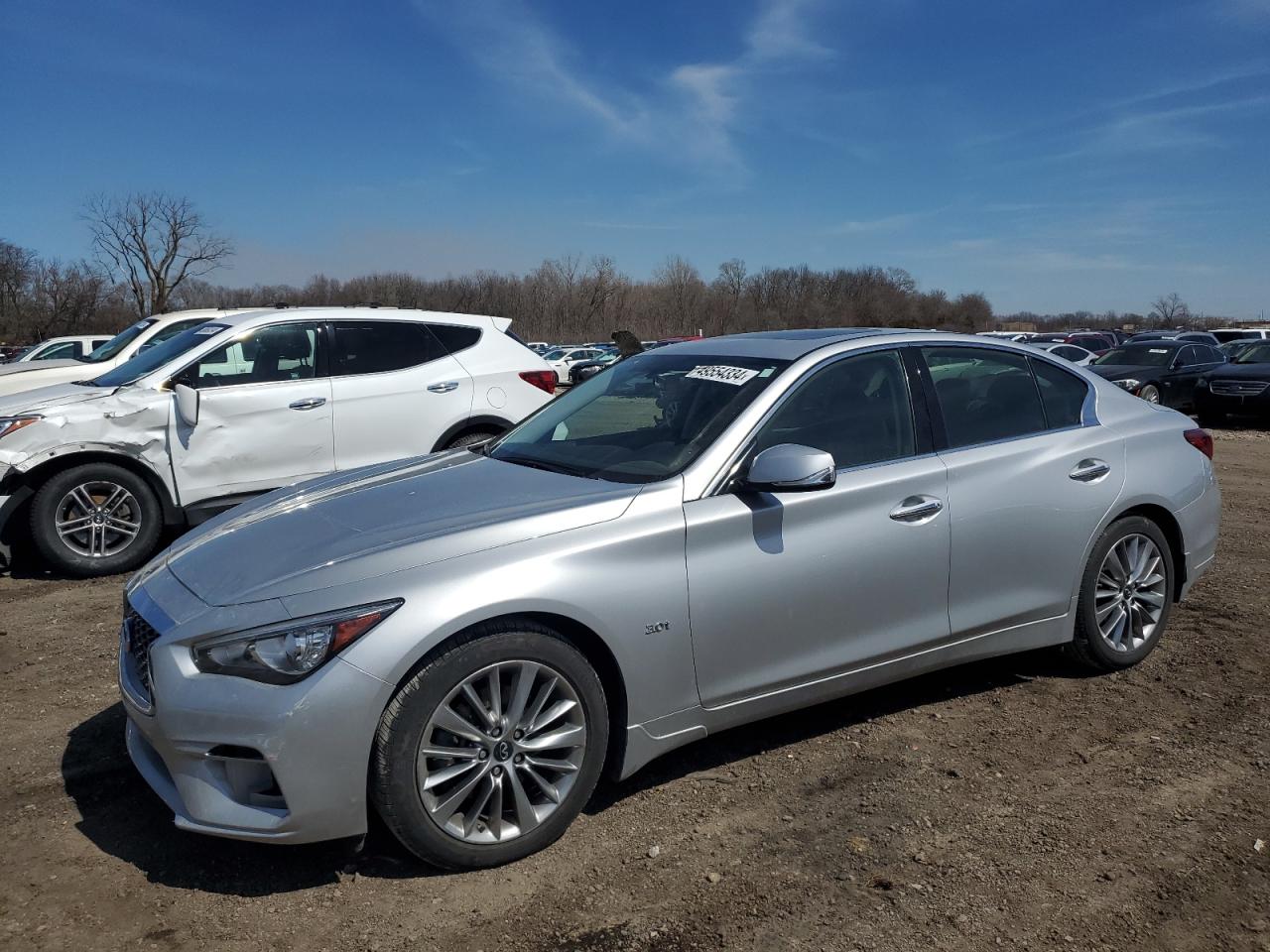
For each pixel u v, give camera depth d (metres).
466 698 2.91
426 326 7.68
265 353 7.05
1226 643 4.88
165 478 6.68
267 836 2.71
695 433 3.59
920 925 2.67
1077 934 2.63
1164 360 18.59
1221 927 2.65
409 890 2.86
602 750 3.13
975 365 4.24
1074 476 4.21
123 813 3.32
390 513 3.33
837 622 3.57
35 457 6.30
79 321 64.31
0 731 3.98
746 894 2.82
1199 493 4.71
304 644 2.73
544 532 3.09
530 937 2.64
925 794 3.41
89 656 4.91
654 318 82.81
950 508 3.83
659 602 3.18
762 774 3.58
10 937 2.63
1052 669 4.58
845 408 3.80
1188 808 3.29
